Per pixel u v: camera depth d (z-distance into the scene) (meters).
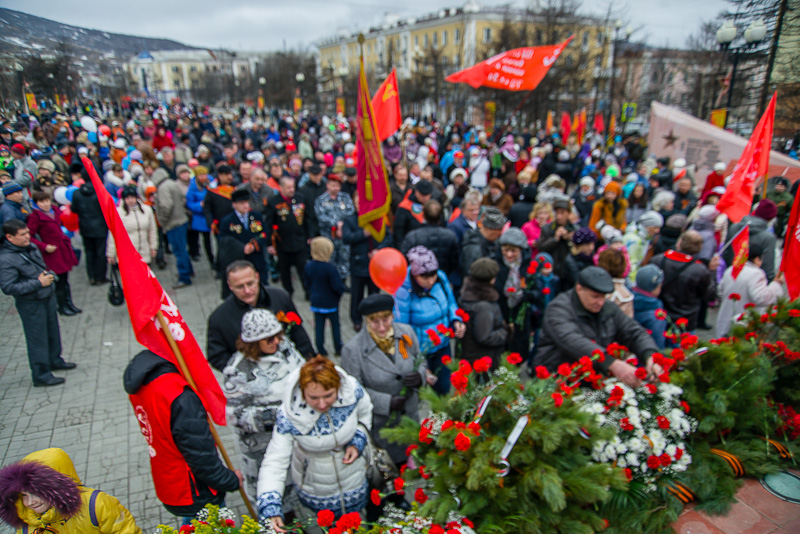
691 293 5.21
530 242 6.64
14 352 6.18
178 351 2.70
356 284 6.75
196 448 2.58
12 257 4.90
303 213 7.74
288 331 3.50
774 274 5.88
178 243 8.27
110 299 7.42
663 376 3.02
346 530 2.17
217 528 2.26
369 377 3.38
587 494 2.31
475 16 45.38
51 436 4.50
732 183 5.24
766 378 3.28
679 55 28.59
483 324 4.11
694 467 3.01
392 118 6.25
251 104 43.16
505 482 2.41
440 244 5.98
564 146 19.81
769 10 10.46
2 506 2.18
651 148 12.58
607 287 3.26
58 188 8.86
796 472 3.11
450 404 2.63
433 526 2.11
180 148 13.53
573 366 3.08
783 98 9.64
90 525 2.32
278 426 2.77
